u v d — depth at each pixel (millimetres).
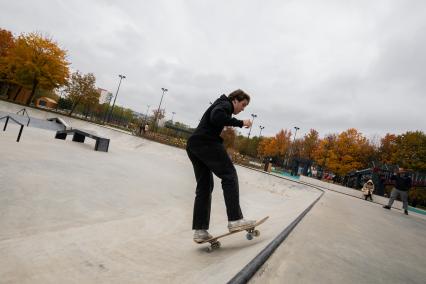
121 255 2527
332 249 2342
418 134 39469
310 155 47031
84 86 39969
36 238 2881
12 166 5730
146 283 1974
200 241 2592
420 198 28172
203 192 2670
